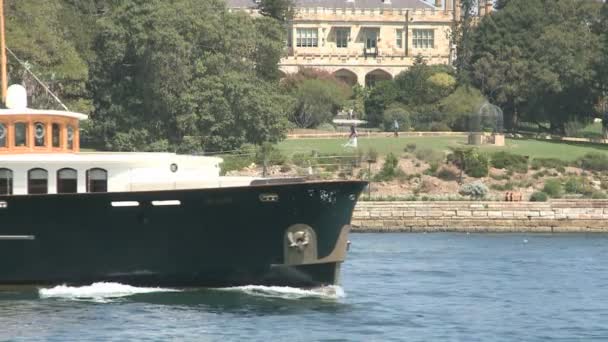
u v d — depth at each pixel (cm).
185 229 16238
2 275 16600
